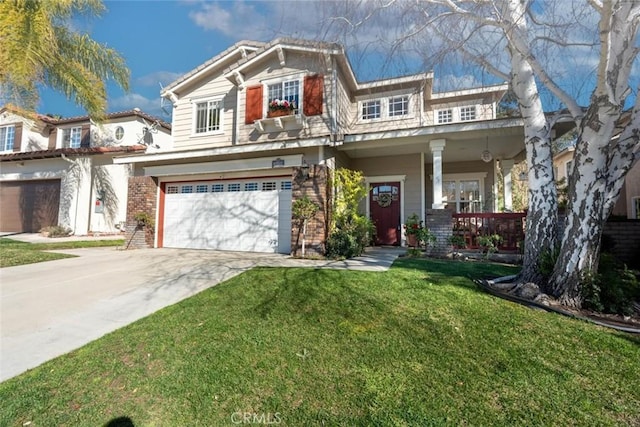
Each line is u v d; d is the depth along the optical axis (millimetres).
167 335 3414
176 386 2557
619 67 3838
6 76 8438
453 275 5344
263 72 11188
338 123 10359
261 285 4949
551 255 4484
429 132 7879
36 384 2641
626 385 2441
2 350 3211
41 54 8562
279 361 2844
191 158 9922
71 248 10016
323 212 7977
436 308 3857
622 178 4043
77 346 3305
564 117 6270
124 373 2768
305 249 8000
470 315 3666
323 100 10203
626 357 2807
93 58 10461
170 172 10344
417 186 10461
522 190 15977
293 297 4355
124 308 4324
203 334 3393
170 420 2211
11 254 8016
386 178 10766
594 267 4012
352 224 8586
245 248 9539
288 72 10781
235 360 2881
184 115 12734
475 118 12281
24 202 14492
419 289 4512
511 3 4559
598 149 3963
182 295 4812
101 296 4812
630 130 4023
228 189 10125
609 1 3494
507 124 7395
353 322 3539
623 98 3891
